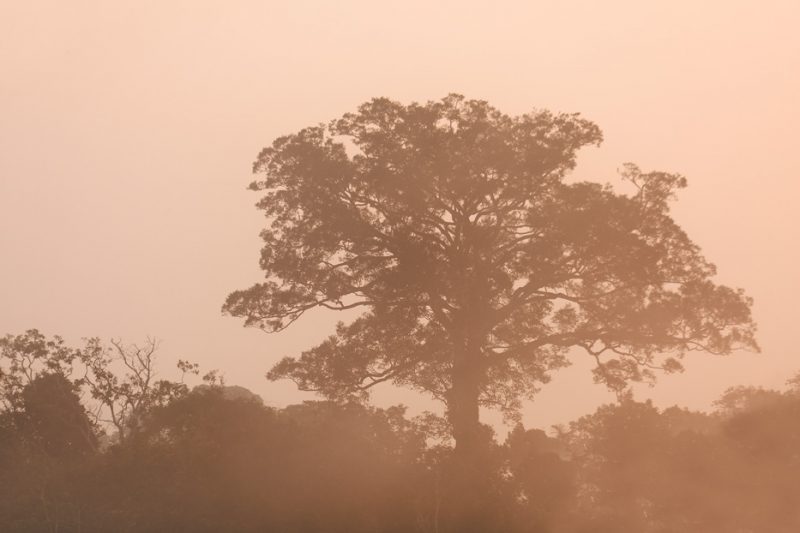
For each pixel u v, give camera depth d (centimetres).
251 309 10688
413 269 10075
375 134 10588
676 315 10019
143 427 10500
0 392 10612
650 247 10019
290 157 10662
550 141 10506
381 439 9556
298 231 10650
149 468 9106
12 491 9344
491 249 10606
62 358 10812
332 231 10488
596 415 9638
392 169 10550
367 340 10544
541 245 10162
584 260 10375
